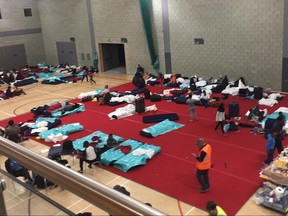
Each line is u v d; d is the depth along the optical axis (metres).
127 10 25.78
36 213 2.10
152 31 24.53
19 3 32.44
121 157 11.75
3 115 18.72
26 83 26.94
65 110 17.94
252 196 9.12
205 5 21.20
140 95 20.31
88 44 30.02
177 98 18.48
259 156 11.38
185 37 22.86
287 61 18.75
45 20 33.53
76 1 29.55
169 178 10.43
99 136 13.86
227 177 10.17
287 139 12.48
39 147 13.65
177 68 24.08
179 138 13.45
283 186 9.23
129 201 1.55
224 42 21.03
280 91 19.47
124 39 26.89
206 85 20.94
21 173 6.31
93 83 25.30
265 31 19.12
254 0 19.08
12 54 32.78
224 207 8.73
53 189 8.62
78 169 11.42
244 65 20.56
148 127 14.74
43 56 35.16
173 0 22.70
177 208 8.88
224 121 13.64
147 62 25.89
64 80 27.06
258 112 14.62
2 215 2.29
